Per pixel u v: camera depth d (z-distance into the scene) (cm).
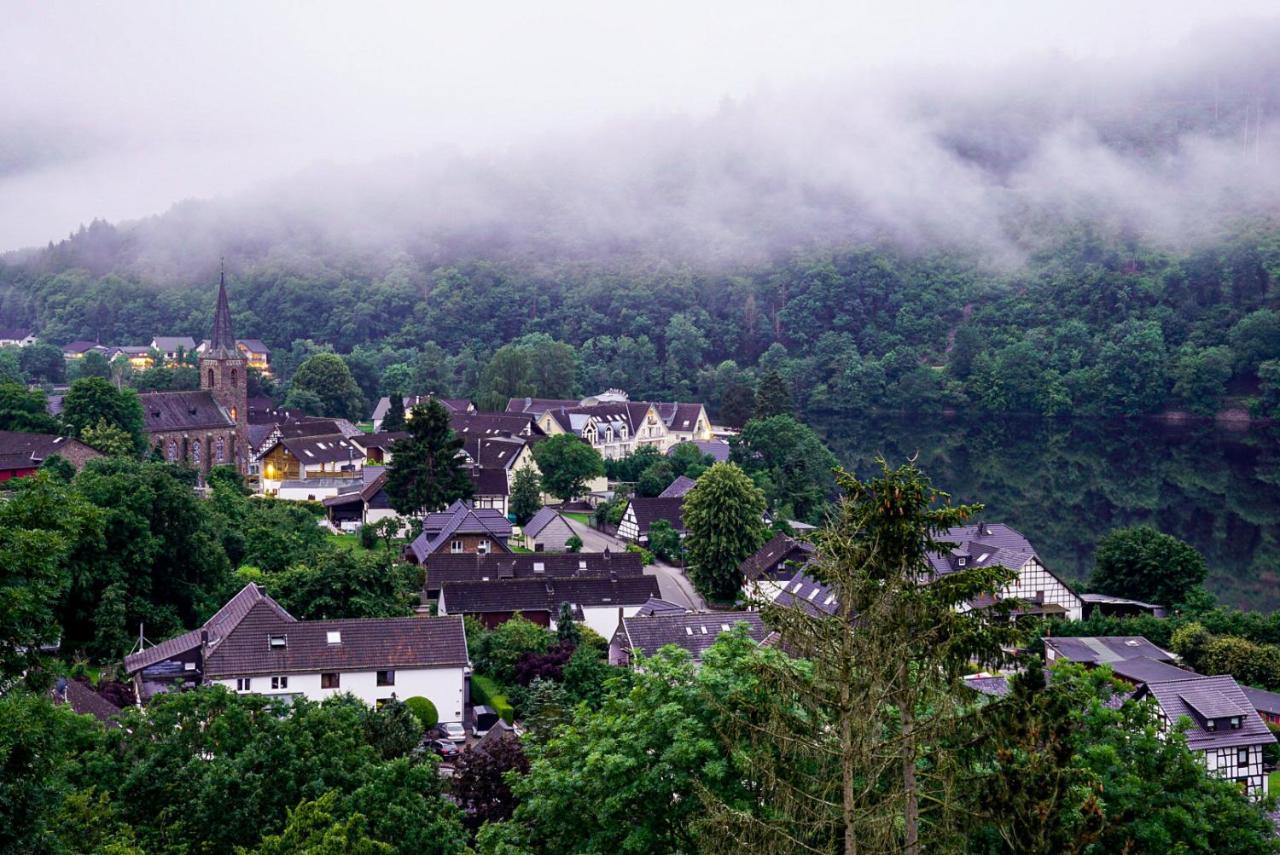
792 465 14562
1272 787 6256
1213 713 6247
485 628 8612
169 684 6469
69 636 7362
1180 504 16288
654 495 14500
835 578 2777
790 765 2780
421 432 11775
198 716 4044
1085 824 2714
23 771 2681
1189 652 8369
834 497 15138
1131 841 2959
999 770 2730
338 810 3644
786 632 2708
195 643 6794
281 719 4719
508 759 4725
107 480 7662
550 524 11912
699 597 10431
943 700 2775
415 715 6500
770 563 9694
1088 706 3644
